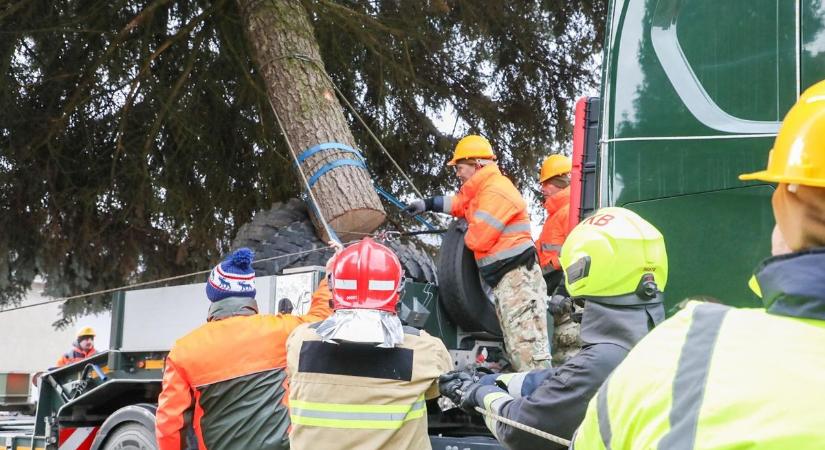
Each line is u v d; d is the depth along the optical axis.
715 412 1.12
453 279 4.61
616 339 2.36
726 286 2.99
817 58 2.93
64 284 9.12
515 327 4.48
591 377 2.33
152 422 4.48
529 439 2.48
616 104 3.39
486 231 4.51
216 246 9.62
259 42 6.48
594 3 9.18
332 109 6.21
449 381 2.99
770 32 3.05
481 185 4.72
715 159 3.09
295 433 2.90
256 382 3.53
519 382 2.76
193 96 8.65
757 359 1.13
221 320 3.64
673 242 3.14
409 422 2.90
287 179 9.21
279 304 4.36
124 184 8.88
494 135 9.94
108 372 5.05
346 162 5.85
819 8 2.95
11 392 10.01
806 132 1.23
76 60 8.16
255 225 5.71
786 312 1.16
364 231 5.75
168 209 8.85
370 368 2.87
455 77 9.71
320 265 5.32
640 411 1.22
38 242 8.78
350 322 2.83
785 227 1.24
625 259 2.36
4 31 7.40
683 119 3.19
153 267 9.61
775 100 3.00
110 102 8.58
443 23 9.23
